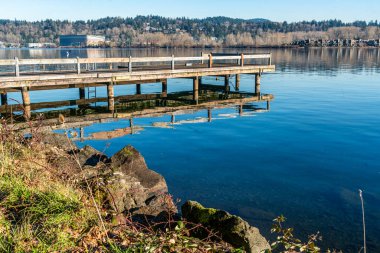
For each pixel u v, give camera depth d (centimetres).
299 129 1745
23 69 4400
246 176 1114
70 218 486
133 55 9875
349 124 1842
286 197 957
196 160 1270
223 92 2852
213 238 582
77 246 441
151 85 3466
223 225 588
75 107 2239
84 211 508
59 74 1736
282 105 2394
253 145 1469
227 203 914
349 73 4675
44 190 553
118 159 940
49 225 459
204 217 609
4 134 746
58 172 657
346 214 861
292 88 3266
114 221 543
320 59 7831
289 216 848
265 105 2395
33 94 2859
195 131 1684
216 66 2605
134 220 662
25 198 523
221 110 2217
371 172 1155
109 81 1862
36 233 444
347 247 721
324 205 909
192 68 2311
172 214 664
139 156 951
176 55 9719
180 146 1443
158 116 1997
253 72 2566
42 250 412
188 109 2114
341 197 959
